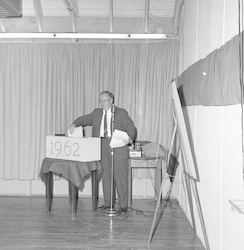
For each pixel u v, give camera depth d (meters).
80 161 4.20
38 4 5.09
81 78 5.30
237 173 2.52
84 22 5.36
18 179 5.38
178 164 4.92
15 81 5.34
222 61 2.68
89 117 4.75
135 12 5.28
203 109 3.51
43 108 5.30
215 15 3.09
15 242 3.46
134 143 5.05
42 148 5.34
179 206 4.93
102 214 4.48
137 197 5.45
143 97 5.30
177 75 5.23
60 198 5.33
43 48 5.30
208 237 3.29
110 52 5.30
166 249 3.34
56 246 3.37
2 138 5.39
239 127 2.47
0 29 5.29
